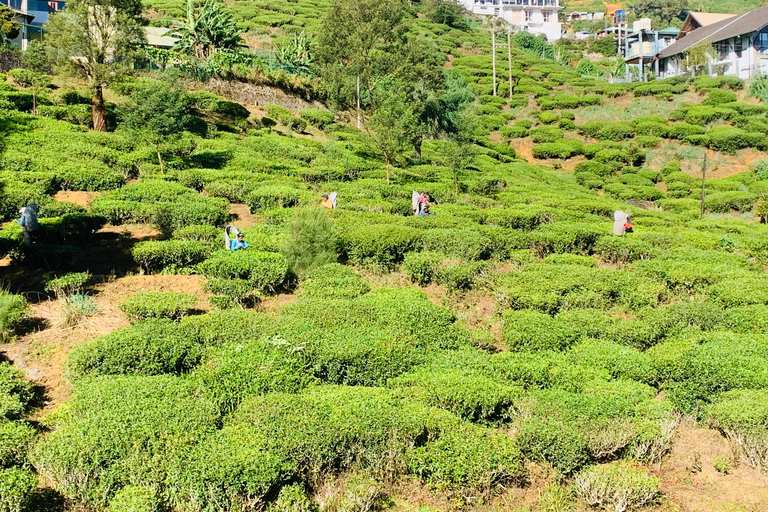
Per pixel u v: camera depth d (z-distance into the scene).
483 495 8.46
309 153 30.11
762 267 19.62
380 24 47.53
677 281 17.20
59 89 31.33
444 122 46.16
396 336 11.96
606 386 10.80
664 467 9.41
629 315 15.51
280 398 9.41
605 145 49.41
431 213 22.34
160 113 24.28
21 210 16.56
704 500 8.70
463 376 10.68
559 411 9.84
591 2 129.50
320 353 10.95
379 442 8.72
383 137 28.00
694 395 11.01
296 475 8.34
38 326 11.85
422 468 8.48
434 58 53.31
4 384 9.30
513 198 28.31
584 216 25.27
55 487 7.87
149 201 19.52
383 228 18.00
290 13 76.75
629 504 8.48
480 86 62.38
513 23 97.12
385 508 8.10
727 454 9.73
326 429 8.63
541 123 55.72
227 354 10.65
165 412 8.69
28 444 8.23
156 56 37.62
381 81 43.34
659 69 73.12
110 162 23.06
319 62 47.72
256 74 40.66
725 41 64.12
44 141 23.16
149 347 10.38
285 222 18.61
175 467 7.75
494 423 10.12
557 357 12.01
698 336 13.37
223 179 23.06
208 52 42.62
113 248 16.84
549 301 14.72
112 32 26.66
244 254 15.20
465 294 16.09
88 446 7.88
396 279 16.70
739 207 35.03
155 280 14.77
